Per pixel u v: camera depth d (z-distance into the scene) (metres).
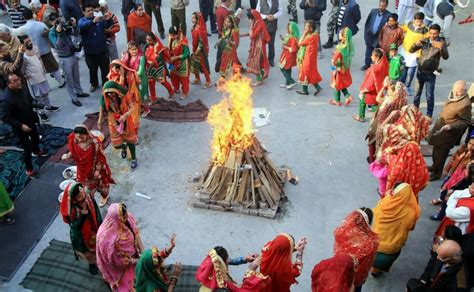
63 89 11.13
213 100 10.65
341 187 8.20
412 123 6.94
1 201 7.28
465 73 11.31
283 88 11.01
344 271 5.00
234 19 10.57
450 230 5.57
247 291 5.08
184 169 8.66
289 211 7.73
